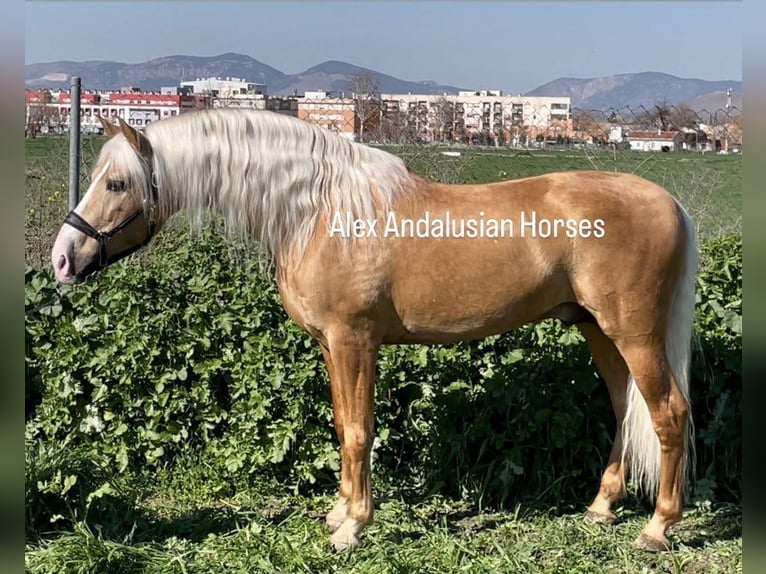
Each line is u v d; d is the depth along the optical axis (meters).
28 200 7.34
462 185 4.00
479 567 3.66
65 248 3.74
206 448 4.99
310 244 3.79
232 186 3.84
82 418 5.05
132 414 5.04
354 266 3.74
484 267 3.79
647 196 3.88
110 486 4.36
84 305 5.12
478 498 4.64
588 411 4.69
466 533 4.19
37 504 4.12
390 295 3.81
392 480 4.86
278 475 4.90
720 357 4.61
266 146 3.84
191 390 5.00
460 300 3.82
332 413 4.76
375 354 3.87
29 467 4.18
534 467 4.69
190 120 3.86
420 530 4.18
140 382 4.99
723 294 4.94
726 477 4.69
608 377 4.32
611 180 3.96
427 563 3.75
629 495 4.61
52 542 3.84
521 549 3.96
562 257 3.83
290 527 4.21
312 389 4.75
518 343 4.83
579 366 4.64
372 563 3.70
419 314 3.85
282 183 3.81
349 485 4.13
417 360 4.73
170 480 4.98
